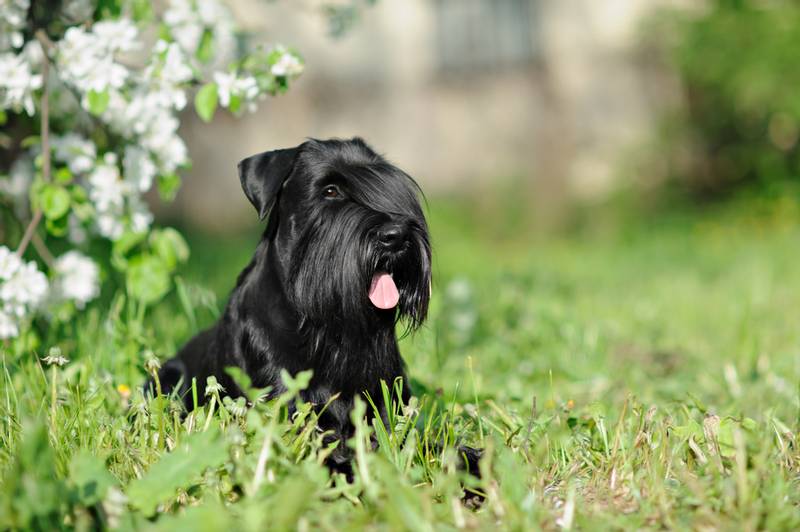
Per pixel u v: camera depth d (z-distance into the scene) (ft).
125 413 19.48
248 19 71.92
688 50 72.79
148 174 22.93
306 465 14.98
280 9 73.97
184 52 23.90
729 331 36.45
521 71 80.33
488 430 19.70
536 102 80.18
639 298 44.73
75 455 15.99
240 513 14.01
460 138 80.48
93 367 21.09
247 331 18.86
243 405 16.49
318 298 17.75
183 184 72.84
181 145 23.41
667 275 53.16
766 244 63.05
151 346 22.71
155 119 23.11
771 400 24.99
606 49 79.46
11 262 21.09
